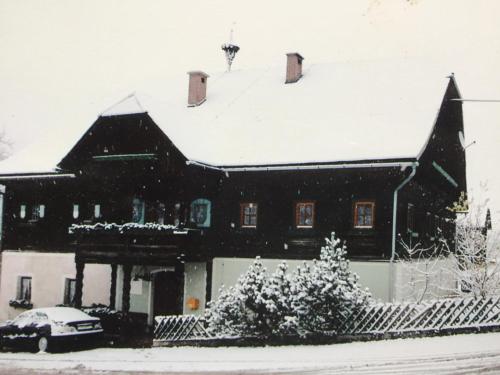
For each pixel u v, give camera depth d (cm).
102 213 2378
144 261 2153
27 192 2706
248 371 1362
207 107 2672
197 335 1888
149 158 2181
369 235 2028
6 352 1925
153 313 2372
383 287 1986
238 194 2264
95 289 2509
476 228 2378
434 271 2181
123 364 1578
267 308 1655
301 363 1411
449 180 2695
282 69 2844
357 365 1341
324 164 2058
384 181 2027
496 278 2112
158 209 2294
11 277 2697
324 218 2109
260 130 2377
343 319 1695
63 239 2594
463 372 1215
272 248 2183
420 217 2327
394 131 2109
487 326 1587
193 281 2305
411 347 1487
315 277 1664
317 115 2361
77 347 1925
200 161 2131
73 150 2323
